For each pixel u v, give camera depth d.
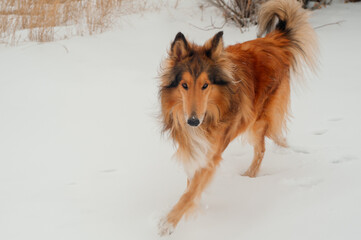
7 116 6.31
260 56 4.84
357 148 5.11
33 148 5.48
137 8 11.30
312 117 6.14
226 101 4.11
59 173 4.93
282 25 5.45
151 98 6.99
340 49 8.45
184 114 3.89
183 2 11.79
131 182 4.75
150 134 5.91
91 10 10.47
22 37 9.50
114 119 6.33
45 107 6.62
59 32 9.91
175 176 4.88
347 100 6.52
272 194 4.30
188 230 3.87
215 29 9.96
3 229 3.87
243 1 9.97
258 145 4.96
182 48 3.95
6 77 7.57
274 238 3.56
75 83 7.51
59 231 3.84
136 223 3.98
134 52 8.93
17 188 4.59
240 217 3.97
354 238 3.40
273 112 5.04
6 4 9.88
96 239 3.73
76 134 5.88
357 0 10.90
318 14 10.27
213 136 4.20
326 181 4.41
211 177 4.25
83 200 4.38
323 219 3.71
